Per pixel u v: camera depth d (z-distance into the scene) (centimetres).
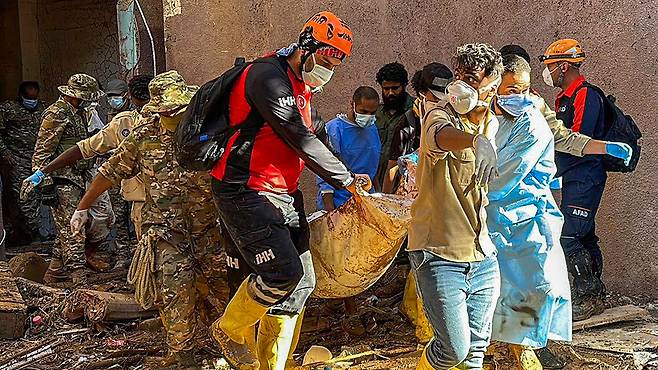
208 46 938
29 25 1376
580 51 585
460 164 371
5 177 1184
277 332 447
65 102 810
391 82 662
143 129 500
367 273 453
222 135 418
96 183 518
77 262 815
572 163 593
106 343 575
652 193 657
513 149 418
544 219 433
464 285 378
